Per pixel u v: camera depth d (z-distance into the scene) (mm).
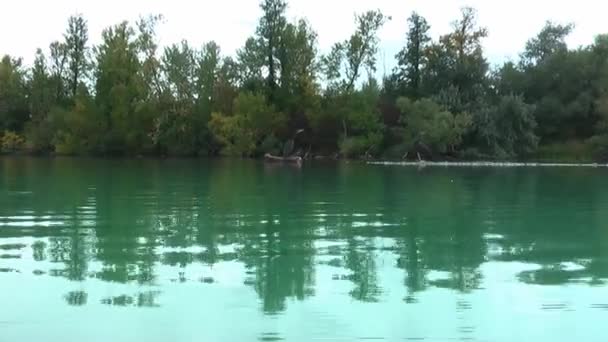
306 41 85500
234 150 79875
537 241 16641
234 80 87125
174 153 84875
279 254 14711
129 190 30891
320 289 11609
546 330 9461
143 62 85875
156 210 22688
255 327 9508
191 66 85062
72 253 14672
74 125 85438
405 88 85375
